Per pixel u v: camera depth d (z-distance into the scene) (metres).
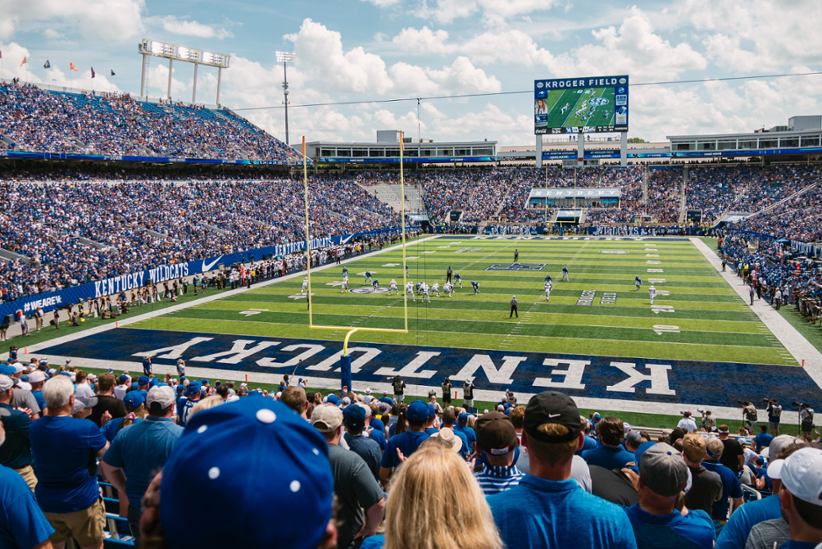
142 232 44.72
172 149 58.44
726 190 73.88
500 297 34.69
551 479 2.87
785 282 33.59
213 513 1.44
